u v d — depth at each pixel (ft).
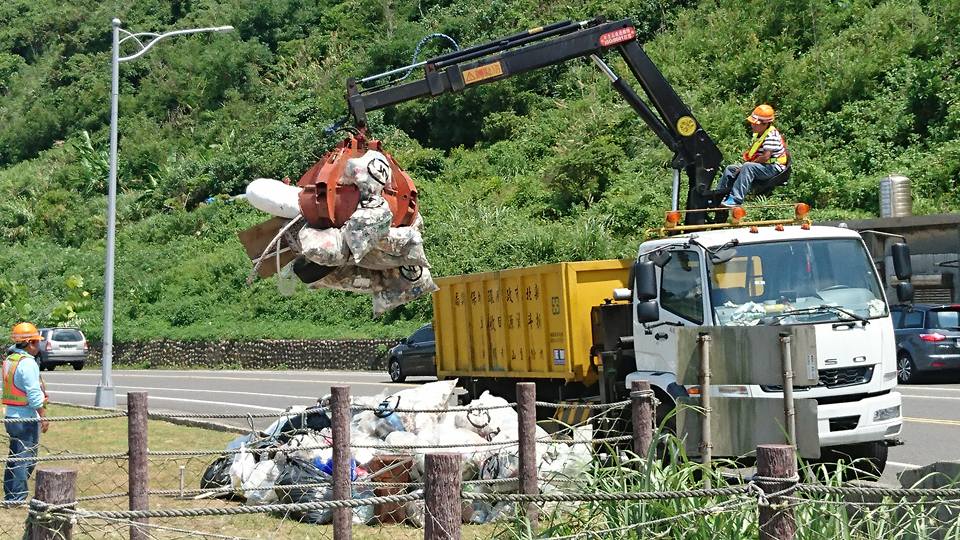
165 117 244.01
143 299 171.53
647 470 24.73
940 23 132.77
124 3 288.30
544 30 52.54
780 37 145.59
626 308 47.01
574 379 48.47
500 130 167.84
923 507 22.77
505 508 32.83
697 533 23.27
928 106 119.55
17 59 294.05
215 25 260.21
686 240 41.78
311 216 25.82
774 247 41.14
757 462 19.86
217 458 42.86
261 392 98.58
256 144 199.00
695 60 150.82
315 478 36.83
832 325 39.42
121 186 223.51
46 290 191.31
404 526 35.40
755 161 50.62
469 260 127.44
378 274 27.17
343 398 31.42
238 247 177.47
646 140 140.15
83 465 48.49
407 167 163.22
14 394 39.78
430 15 210.38
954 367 75.31
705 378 31.19
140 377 130.93
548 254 122.62
